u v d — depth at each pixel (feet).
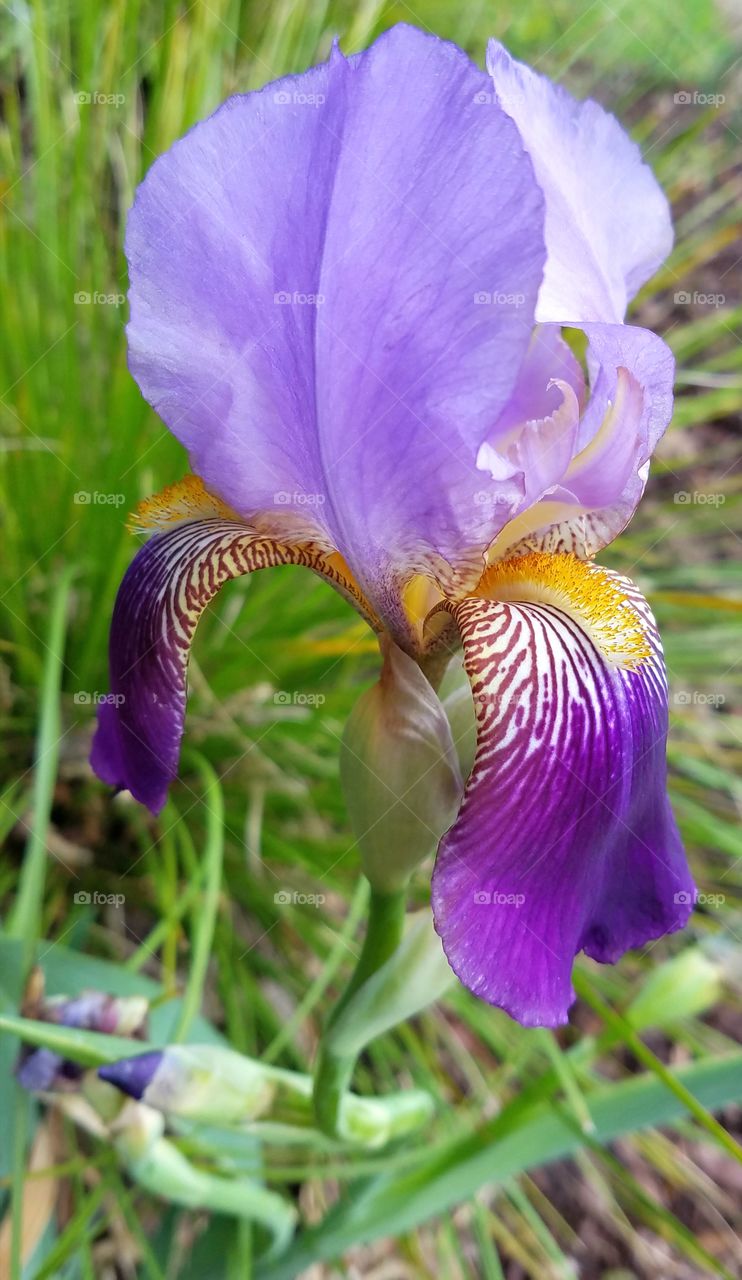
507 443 0.40
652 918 0.38
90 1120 0.48
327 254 0.32
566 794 0.34
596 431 0.40
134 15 0.75
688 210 1.14
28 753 0.77
